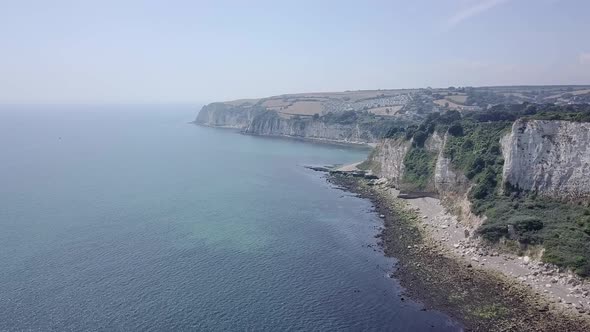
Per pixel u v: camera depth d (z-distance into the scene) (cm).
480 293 6925
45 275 7488
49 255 8356
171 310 6419
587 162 8638
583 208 8288
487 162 10888
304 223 10731
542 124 9406
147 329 5922
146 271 7738
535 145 9425
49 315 6212
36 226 10088
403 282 7444
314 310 6519
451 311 6469
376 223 10794
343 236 9800
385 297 6931
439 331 5981
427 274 7712
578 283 6806
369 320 6275
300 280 7512
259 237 9650
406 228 10294
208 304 6619
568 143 8988
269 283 7375
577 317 6109
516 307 6462
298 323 6159
